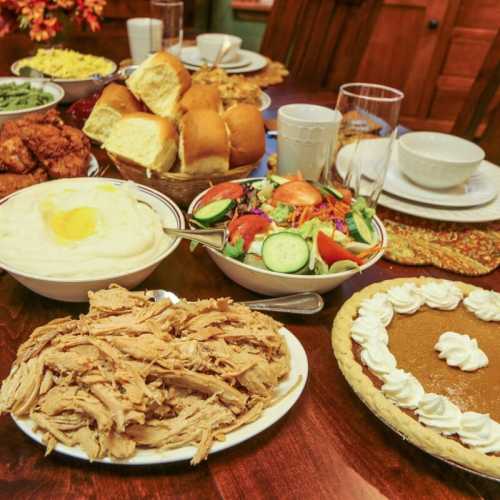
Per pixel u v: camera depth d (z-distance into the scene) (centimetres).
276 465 77
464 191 153
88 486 71
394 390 82
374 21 260
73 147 139
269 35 313
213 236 111
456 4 375
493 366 91
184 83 147
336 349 90
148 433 72
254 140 137
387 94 142
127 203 114
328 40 281
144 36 229
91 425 73
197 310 87
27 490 70
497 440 76
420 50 396
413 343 95
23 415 74
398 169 163
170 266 119
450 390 85
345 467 78
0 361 89
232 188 122
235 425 76
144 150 129
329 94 242
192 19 464
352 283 119
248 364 80
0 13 214
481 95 215
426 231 141
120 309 86
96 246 102
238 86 187
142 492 71
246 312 91
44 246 101
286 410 79
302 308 103
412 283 109
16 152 133
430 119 418
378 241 117
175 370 76
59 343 79
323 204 120
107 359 76
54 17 216
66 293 98
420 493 75
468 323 102
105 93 150
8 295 106
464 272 125
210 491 72
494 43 211
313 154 143
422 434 76
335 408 87
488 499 75
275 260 104
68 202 112
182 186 133
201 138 129
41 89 186
